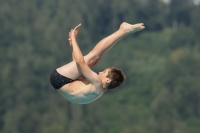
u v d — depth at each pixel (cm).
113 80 3534
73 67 3525
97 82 3488
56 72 3553
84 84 3534
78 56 3447
